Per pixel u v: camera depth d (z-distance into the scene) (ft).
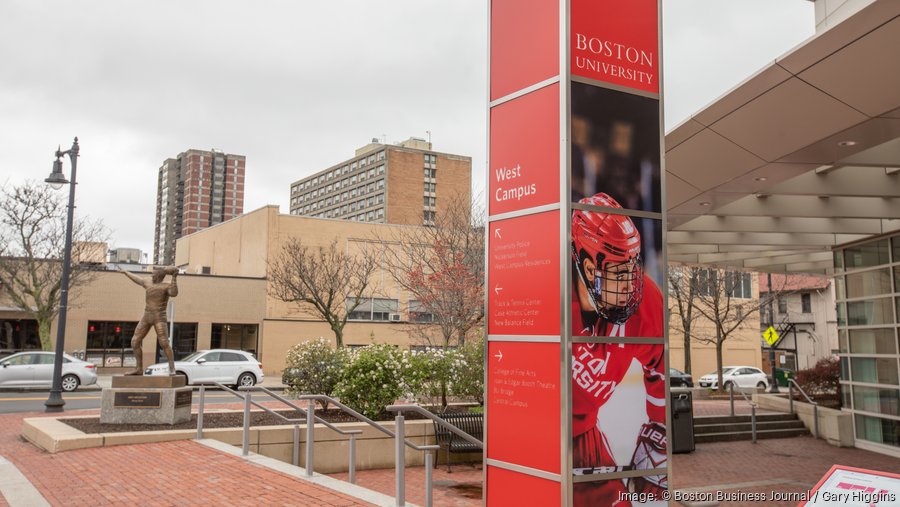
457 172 302.25
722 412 67.87
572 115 17.70
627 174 18.34
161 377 44.32
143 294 122.42
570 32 17.95
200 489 26.55
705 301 116.16
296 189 495.41
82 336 116.98
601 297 17.49
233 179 622.54
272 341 128.77
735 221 53.72
